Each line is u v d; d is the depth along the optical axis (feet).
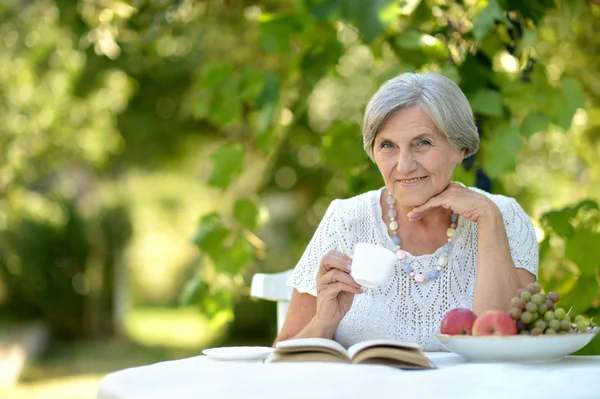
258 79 17.97
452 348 8.77
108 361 49.32
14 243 55.72
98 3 21.79
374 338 11.12
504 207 11.64
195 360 9.34
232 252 18.44
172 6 19.86
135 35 21.88
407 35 15.76
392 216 11.55
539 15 15.25
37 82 38.32
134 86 42.96
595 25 20.11
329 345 8.77
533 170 32.04
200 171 59.98
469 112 10.62
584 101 15.46
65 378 42.24
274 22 17.02
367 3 14.75
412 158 10.47
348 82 35.24
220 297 19.04
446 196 10.75
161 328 73.15
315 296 11.85
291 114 19.85
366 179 16.97
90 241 58.59
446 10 16.01
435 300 11.10
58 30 31.32
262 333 54.65
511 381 7.64
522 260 11.36
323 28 17.17
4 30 32.86
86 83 38.47
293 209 47.21
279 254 42.93
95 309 60.29
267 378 7.90
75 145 44.78
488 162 15.31
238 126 44.45
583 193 30.73
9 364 41.32
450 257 11.19
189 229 85.15
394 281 11.24
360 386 7.60
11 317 58.44
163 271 101.55
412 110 10.39
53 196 57.31
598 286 15.24
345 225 11.81
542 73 15.58
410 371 8.20
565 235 15.40
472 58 15.37
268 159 19.81
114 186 61.87
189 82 42.60
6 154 41.91
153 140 48.93
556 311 8.70
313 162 39.83
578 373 7.92
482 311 10.28
